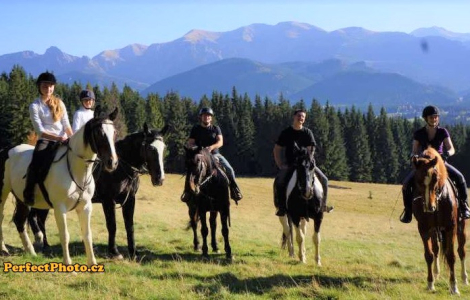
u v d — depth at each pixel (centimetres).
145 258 1041
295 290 827
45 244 1070
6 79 9231
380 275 983
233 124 9506
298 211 1062
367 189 7500
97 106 826
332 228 2831
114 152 808
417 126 11894
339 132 9475
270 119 9644
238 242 1451
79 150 827
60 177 830
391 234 2683
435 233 920
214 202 1086
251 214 3456
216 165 1077
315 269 1011
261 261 1073
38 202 896
